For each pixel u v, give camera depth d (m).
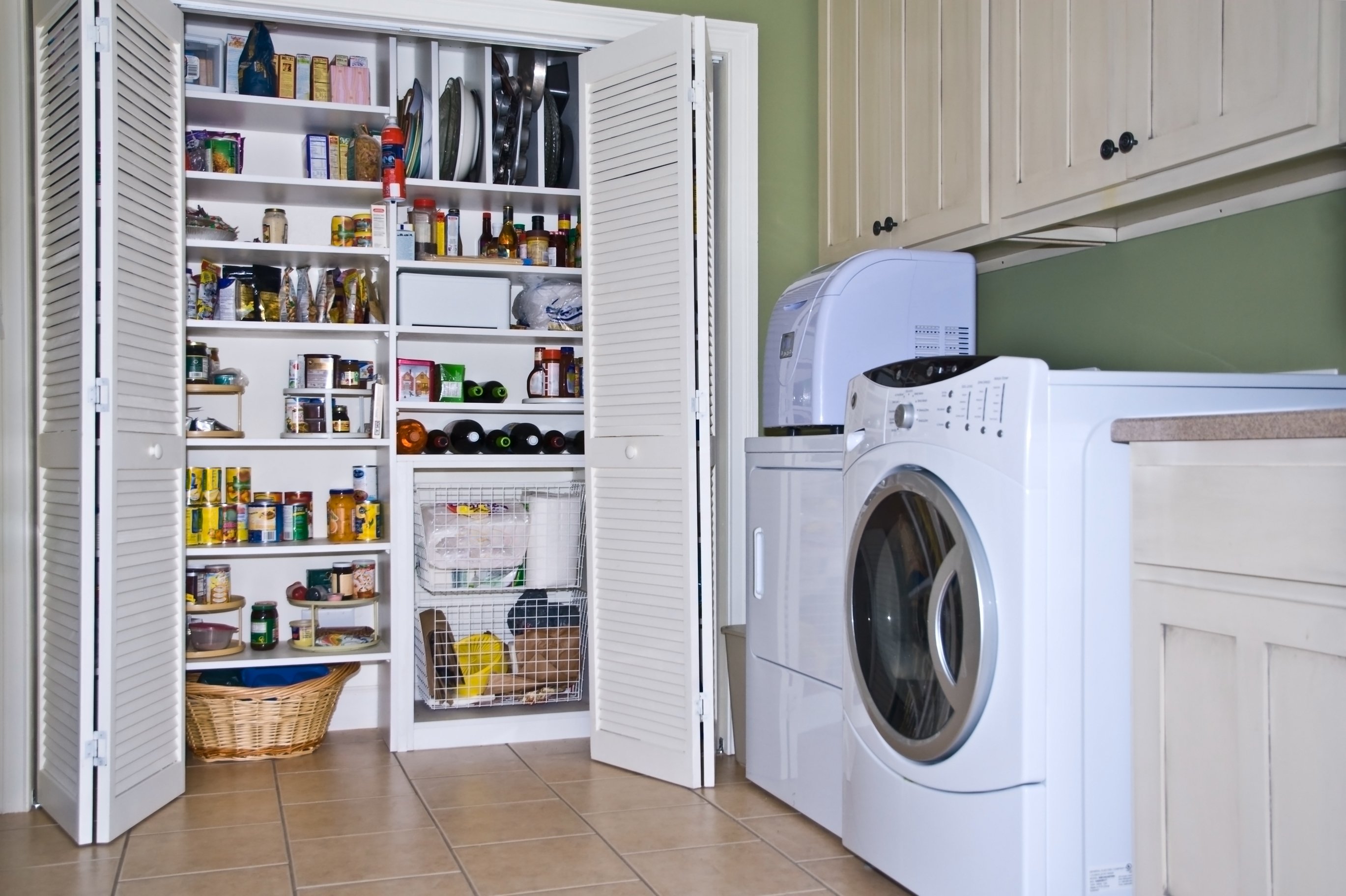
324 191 3.13
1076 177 2.10
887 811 1.98
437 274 3.27
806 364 2.48
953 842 1.79
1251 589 1.35
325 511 3.33
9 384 2.54
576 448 3.34
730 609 3.11
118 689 2.34
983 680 1.70
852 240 2.97
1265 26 1.70
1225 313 2.12
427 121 3.25
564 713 3.21
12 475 2.55
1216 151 1.79
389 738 3.08
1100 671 1.67
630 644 2.86
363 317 3.20
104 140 2.29
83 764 2.29
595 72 2.93
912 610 1.88
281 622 3.30
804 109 3.23
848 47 2.98
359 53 3.37
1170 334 2.26
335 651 3.07
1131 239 2.36
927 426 1.86
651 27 3.09
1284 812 1.31
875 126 2.84
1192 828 1.44
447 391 3.26
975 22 2.40
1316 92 1.62
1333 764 1.24
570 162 3.36
